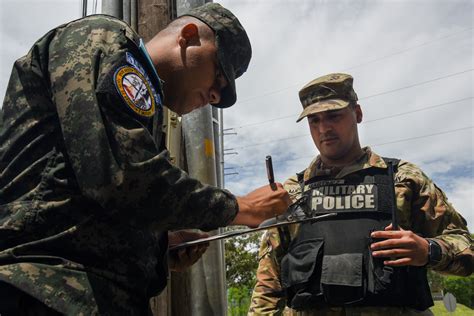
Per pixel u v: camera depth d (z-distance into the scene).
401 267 2.17
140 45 1.26
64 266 1.13
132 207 1.14
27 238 1.15
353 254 2.24
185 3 2.47
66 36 1.22
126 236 1.21
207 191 1.24
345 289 2.20
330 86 2.56
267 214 1.44
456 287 38.12
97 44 1.17
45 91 1.22
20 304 1.09
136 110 1.15
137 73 1.19
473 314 29.98
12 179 1.20
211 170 2.48
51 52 1.21
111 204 1.12
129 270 1.21
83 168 1.10
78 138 1.10
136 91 1.16
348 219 2.33
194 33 1.43
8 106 1.27
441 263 2.11
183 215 1.20
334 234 2.31
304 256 2.35
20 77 1.26
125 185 1.09
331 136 2.52
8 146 1.23
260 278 2.63
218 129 2.82
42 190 1.16
